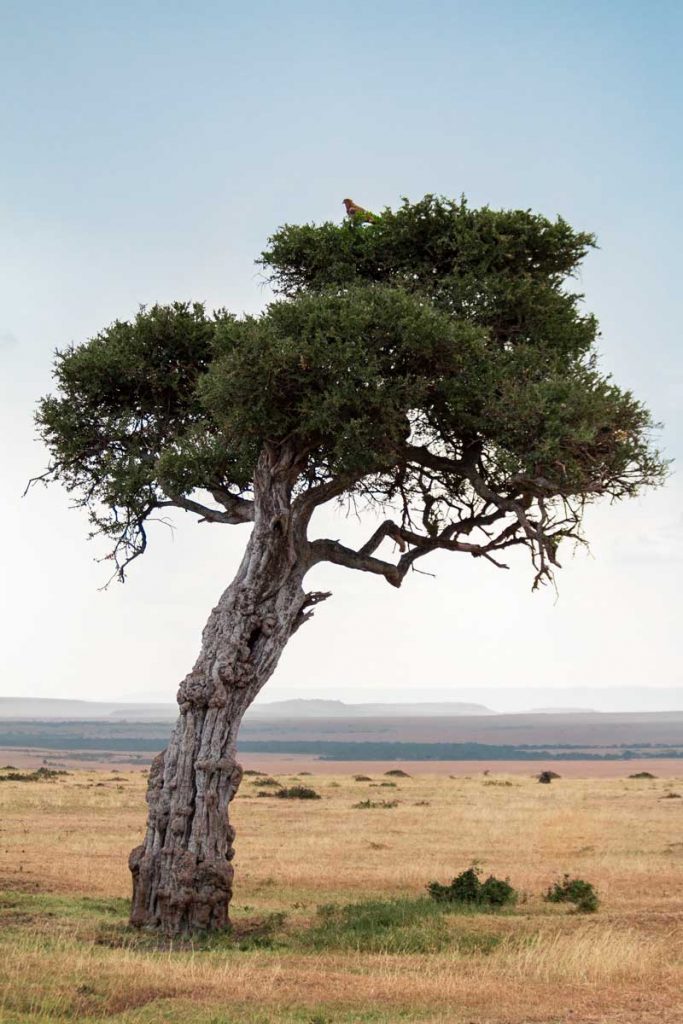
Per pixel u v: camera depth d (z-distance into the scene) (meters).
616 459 22.05
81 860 31.97
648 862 33.66
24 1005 13.81
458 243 22.95
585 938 18.92
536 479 21.62
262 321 21.73
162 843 21.11
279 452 22.55
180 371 25.08
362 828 44.62
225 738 21.59
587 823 47.00
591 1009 14.55
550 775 90.38
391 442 21.97
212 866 20.81
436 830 44.09
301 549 22.66
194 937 20.17
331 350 20.67
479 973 16.80
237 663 21.70
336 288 22.81
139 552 25.05
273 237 24.34
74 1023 13.20
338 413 21.23
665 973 16.66
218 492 24.19
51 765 154.75
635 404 22.23
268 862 33.56
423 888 28.31
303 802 59.34
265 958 18.14
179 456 23.38
